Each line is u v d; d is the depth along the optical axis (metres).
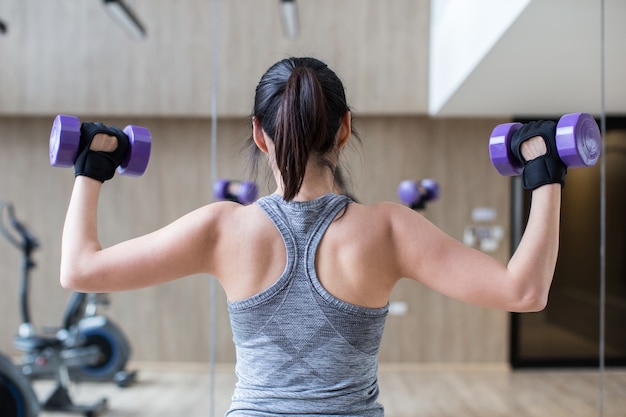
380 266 0.67
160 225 3.02
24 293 2.94
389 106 3.11
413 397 3.00
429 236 0.67
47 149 3.07
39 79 3.11
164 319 2.95
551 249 0.63
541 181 0.65
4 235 3.01
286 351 0.66
